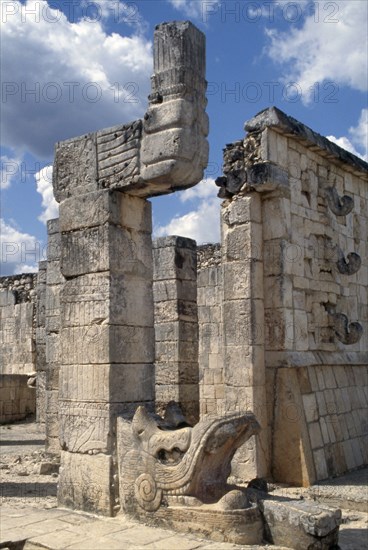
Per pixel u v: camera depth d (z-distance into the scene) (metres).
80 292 8.36
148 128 7.80
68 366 8.38
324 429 11.20
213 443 6.94
